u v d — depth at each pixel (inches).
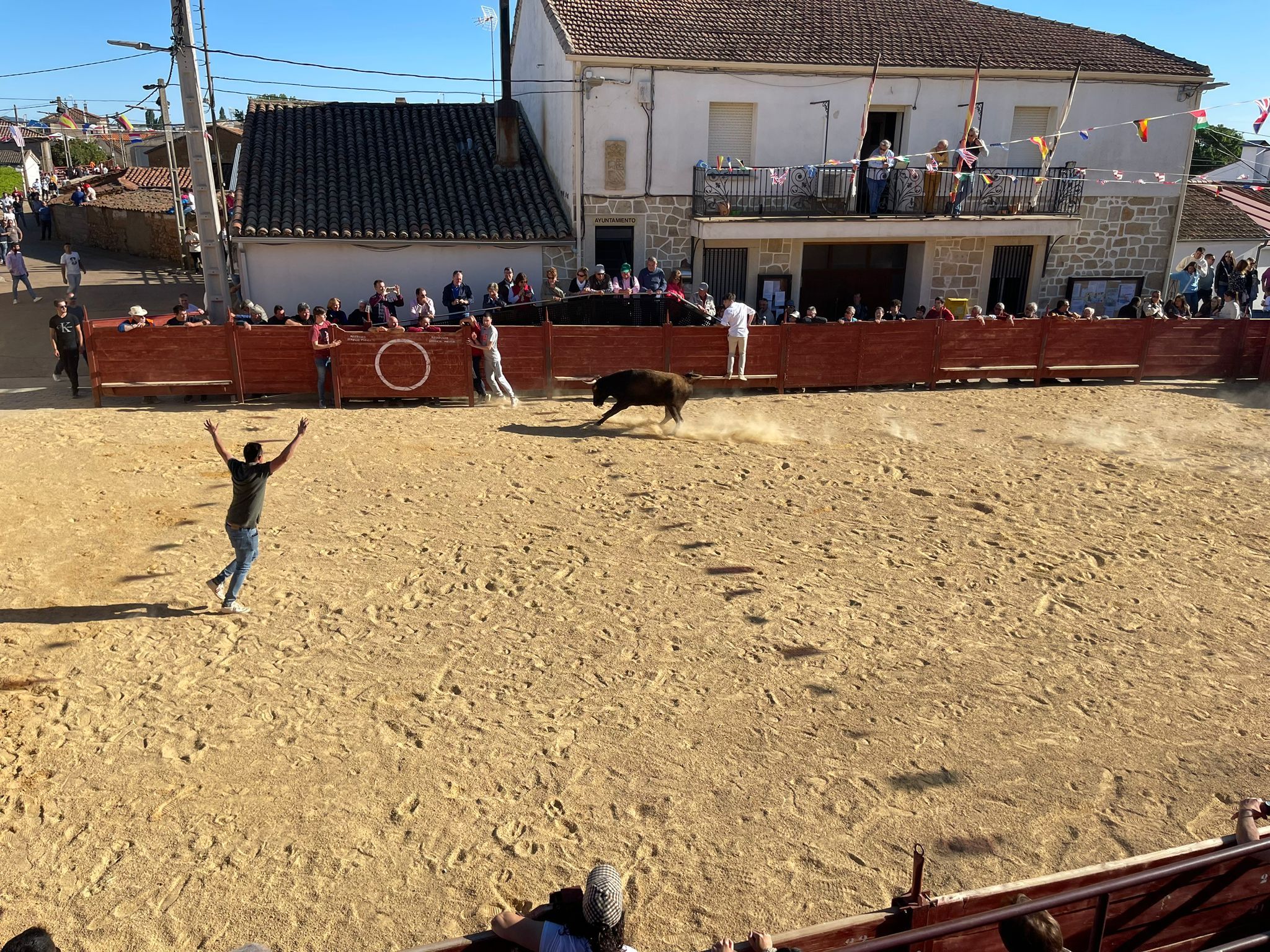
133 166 1879.9
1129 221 942.4
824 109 858.1
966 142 816.3
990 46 906.7
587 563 400.8
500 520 447.5
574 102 806.5
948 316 787.4
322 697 294.5
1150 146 927.0
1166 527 460.8
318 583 375.6
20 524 422.9
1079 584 392.5
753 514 464.1
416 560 400.5
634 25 854.5
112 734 273.1
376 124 981.2
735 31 870.4
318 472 508.1
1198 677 319.3
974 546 430.0
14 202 1646.2
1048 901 149.2
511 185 895.7
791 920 211.6
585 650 327.9
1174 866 161.5
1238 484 533.3
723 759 268.7
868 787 257.6
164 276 1147.9
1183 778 264.5
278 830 236.5
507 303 765.3
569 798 250.8
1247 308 946.1
